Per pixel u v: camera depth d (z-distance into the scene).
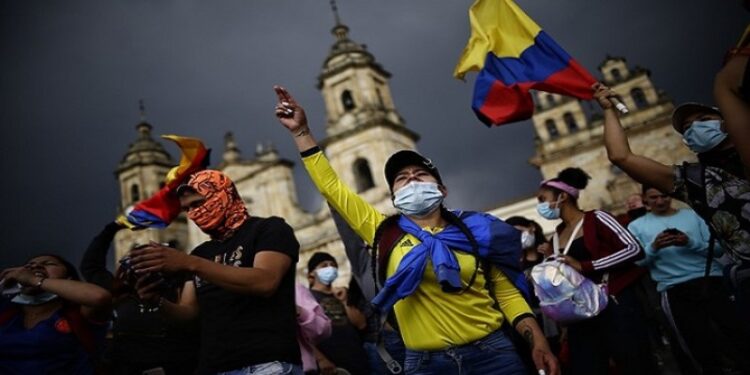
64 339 4.49
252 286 3.18
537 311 6.33
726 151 3.75
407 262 3.39
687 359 5.29
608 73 31.78
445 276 3.23
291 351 3.36
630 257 4.88
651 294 5.61
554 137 32.25
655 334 5.78
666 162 28.98
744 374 4.77
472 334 3.43
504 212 28.52
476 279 3.51
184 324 3.86
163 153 40.31
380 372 6.59
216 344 3.29
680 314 5.12
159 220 5.44
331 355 6.64
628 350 4.70
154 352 4.96
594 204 29.92
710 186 3.72
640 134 29.88
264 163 34.88
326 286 7.44
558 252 5.39
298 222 32.62
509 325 3.81
